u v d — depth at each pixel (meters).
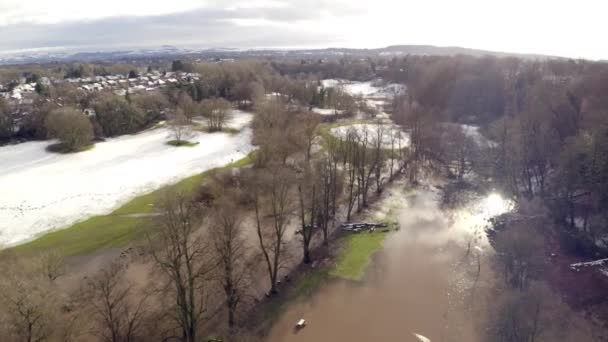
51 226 65.62
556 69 153.75
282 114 106.56
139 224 64.50
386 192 80.75
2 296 31.69
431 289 50.78
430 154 93.94
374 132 109.38
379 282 52.25
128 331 37.75
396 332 43.91
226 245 44.50
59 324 34.34
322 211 63.66
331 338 43.19
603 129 71.38
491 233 64.25
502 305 43.19
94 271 51.59
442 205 75.44
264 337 43.12
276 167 68.25
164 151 103.44
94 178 85.19
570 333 40.97
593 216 62.59
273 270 52.16
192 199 69.44
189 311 38.84
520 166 80.06
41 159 97.50
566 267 54.25
